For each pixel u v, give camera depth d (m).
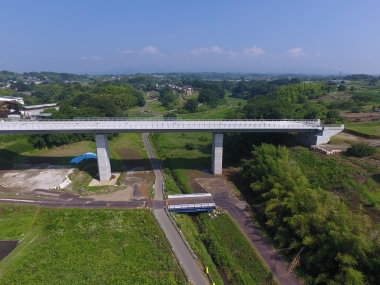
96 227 45.56
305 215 38.81
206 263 38.81
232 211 52.66
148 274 35.75
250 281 35.97
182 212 52.88
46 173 70.31
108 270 36.19
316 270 35.81
